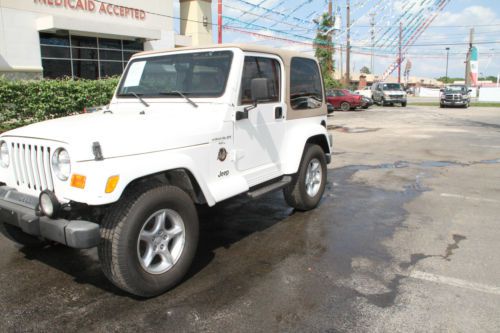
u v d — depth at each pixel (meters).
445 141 13.19
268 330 3.04
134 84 4.84
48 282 3.78
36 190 3.50
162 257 3.54
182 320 3.17
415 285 3.70
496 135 14.62
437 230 5.11
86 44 20.27
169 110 4.34
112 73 21.62
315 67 5.88
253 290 3.62
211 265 4.13
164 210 3.47
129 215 3.21
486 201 6.37
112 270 3.25
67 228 3.01
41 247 4.59
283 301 3.44
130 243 3.20
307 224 5.34
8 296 3.53
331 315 3.22
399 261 4.20
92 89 11.95
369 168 9.00
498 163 9.48
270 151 4.82
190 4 27.69
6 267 4.09
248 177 4.46
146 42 22.95
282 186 4.95
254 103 4.32
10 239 4.34
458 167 9.05
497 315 3.21
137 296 3.52
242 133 4.32
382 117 23.09
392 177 8.09
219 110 4.12
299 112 5.41
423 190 7.05
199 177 3.72
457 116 23.58
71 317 3.21
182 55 4.55
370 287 3.66
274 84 4.89
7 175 3.77
